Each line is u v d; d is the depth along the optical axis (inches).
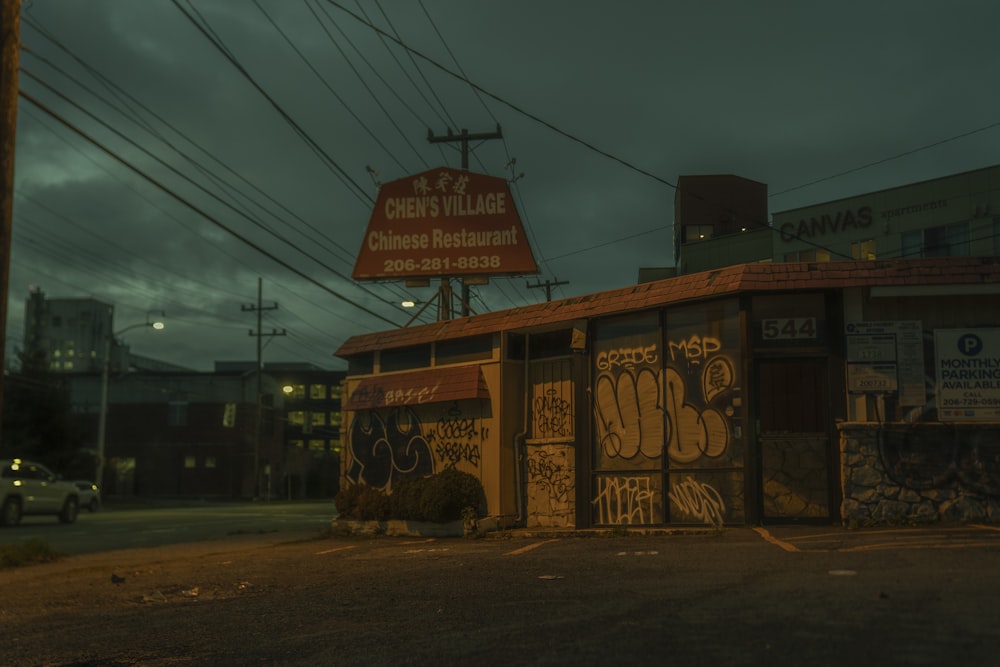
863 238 1694.1
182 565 549.3
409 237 972.6
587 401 638.5
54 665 276.5
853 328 538.3
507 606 319.9
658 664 218.7
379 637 281.7
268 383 3161.9
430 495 670.5
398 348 777.6
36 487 1138.7
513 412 695.7
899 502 514.3
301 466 3206.2
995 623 238.8
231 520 1224.2
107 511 1700.3
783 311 551.2
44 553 626.2
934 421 521.7
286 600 376.8
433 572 437.7
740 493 550.0
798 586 311.4
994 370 519.8
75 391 2977.4
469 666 232.8
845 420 531.2
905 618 249.8
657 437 595.2
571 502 647.1
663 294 593.9
